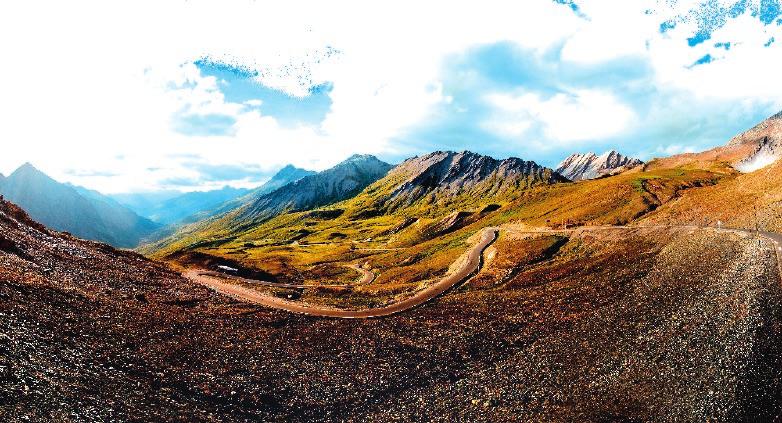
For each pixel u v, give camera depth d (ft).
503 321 272.51
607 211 538.88
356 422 164.66
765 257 258.78
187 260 599.98
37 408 110.22
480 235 581.94
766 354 159.53
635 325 229.45
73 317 186.70
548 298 301.84
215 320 251.19
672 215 453.58
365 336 259.60
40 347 147.95
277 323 271.69
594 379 182.50
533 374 197.88
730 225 368.48
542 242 451.53
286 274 634.84
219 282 424.87
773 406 134.31
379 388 193.26
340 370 208.54
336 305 338.54
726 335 183.62
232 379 180.24
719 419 135.03
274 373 194.49
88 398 126.62
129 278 296.10
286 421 159.33
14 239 262.26
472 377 203.10
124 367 161.79
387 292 387.75
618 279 306.76
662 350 192.34
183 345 199.41
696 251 314.14
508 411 166.40
